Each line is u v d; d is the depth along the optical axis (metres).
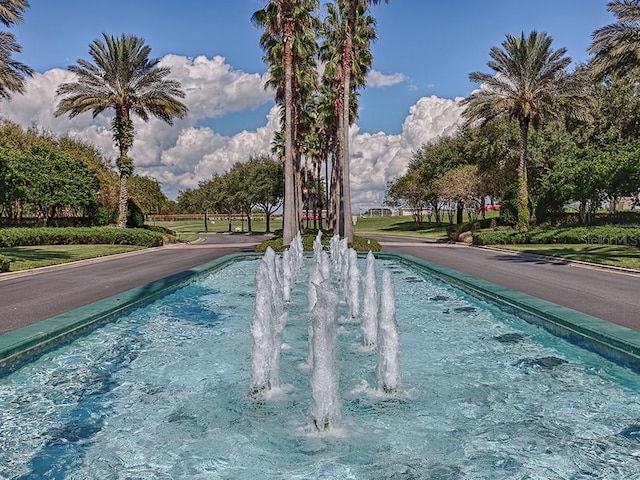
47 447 4.31
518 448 4.19
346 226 26.50
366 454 4.10
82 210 45.12
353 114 41.59
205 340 7.95
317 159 54.16
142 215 41.69
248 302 11.37
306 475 3.77
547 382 5.80
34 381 6.01
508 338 7.88
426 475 3.75
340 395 5.44
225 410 5.07
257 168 58.12
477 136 45.94
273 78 35.53
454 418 4.82
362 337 7.88
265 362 5.58
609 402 5.18
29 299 10.78
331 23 35.25
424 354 7.01
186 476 3.79
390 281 5.66
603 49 21.81
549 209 40.28
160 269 17.30
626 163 30.75
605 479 3.68
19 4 18.42
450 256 22.39
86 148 57.81
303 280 15.73
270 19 26.61
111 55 33.88
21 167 38.75
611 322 7.41
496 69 32.28
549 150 39.38
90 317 8.09
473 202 51.41
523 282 12.91
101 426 4.73
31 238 30.81
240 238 45.47
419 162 65.44
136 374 6.27
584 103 30.94
